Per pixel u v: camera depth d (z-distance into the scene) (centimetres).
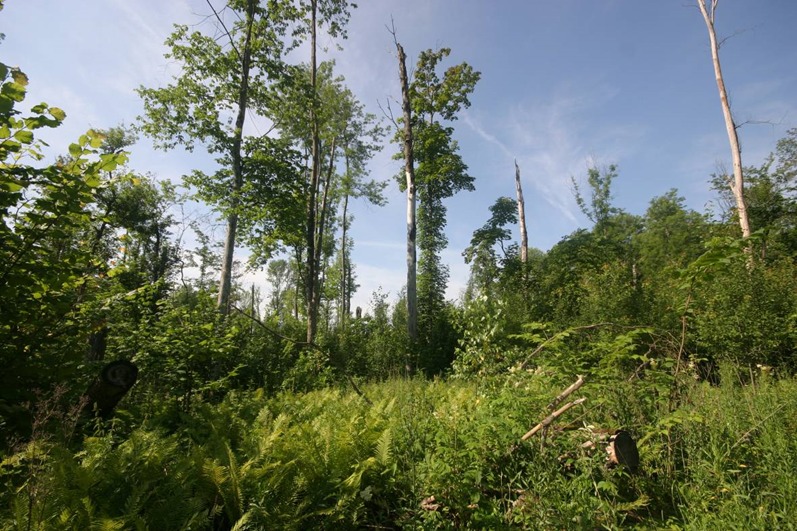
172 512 277
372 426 423
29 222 393
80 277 441
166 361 579
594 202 3044
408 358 1750
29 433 363
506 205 2611
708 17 1631
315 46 2028
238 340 1037
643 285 1345
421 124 2219
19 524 238
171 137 1532
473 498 329
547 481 314
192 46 1487
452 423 391
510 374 576
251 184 1494
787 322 914
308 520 312
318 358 1317
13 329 389
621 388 453
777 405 428
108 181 436
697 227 2473
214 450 388
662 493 348
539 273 2125
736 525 274
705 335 964
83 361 486
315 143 2103
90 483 291
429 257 2516
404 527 305
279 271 5269
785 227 1895
